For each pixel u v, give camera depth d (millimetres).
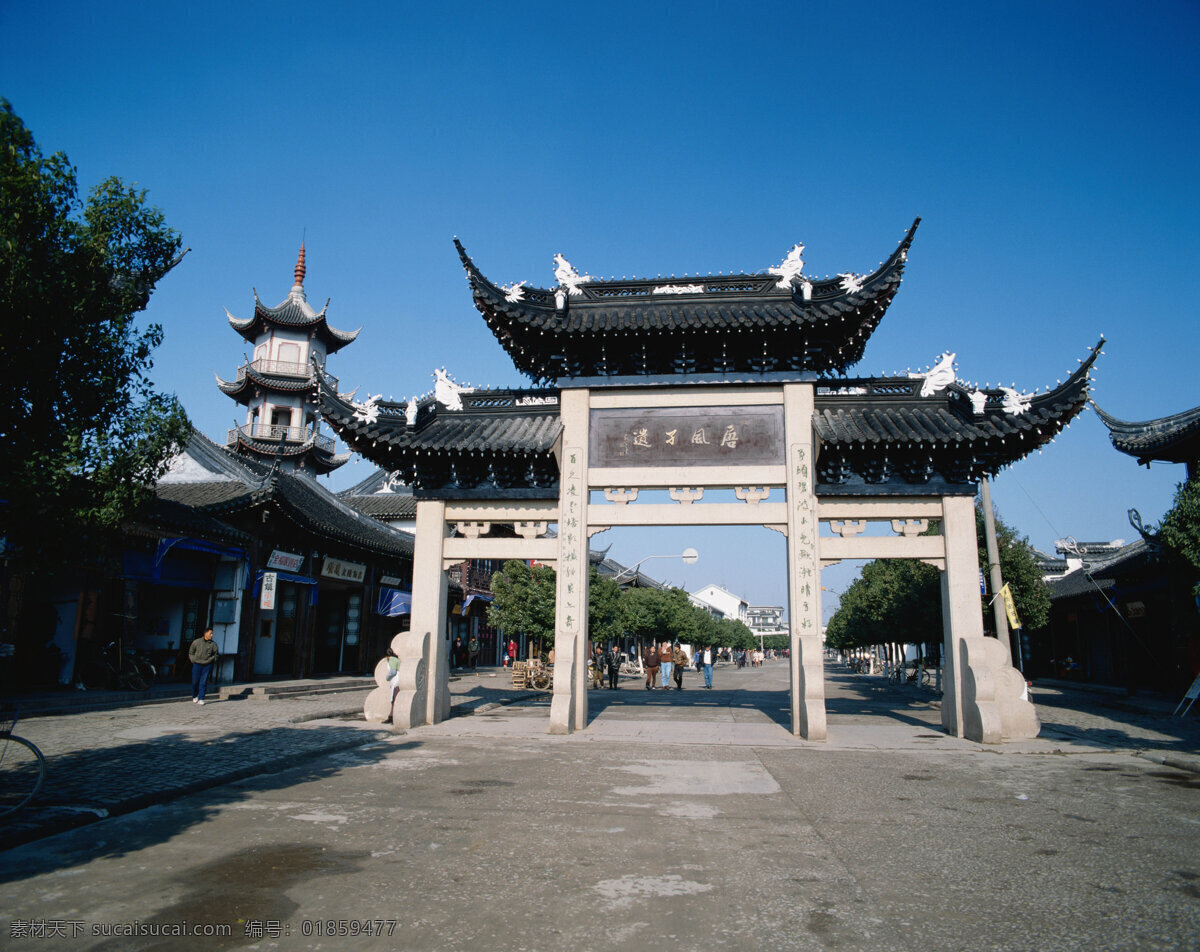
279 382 57844
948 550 17078
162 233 9438
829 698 31469
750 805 9938
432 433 18703
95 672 23000
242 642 28141
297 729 16516
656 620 64188
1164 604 32188
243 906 6125
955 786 11344
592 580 38562
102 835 8148
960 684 16766
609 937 5574
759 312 18031
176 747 13562
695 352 18359
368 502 54062
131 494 8633
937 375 17969
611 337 18172
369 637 38500
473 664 55250
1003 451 17641
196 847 7738
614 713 21594
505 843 7992
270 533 30000
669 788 11016
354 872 6988
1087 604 39750
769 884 6754
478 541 18656
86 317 8570
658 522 17828
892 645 50062
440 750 14461
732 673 75750
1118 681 37000
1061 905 6270
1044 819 9234
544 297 18891
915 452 17219
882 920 5926
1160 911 6141
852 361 20281
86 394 8461
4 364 7922
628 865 7266
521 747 14945
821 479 17703
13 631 21234
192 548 25906
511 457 18094
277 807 9523
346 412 18422
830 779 11859
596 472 18234
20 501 7711
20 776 10633
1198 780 11922
